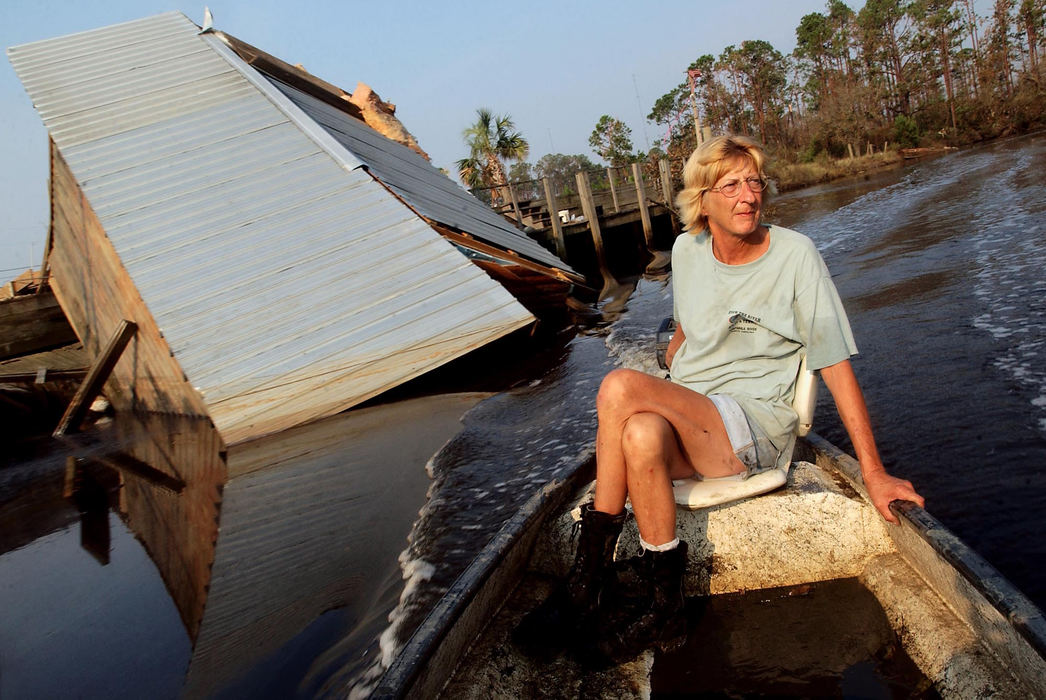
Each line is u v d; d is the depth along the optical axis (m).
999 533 2.52
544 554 2.42
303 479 5.14
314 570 3.36
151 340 10.26
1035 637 1.38
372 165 9.98
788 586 2.26
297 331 7.55
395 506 4.04
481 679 1.83
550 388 6.29
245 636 2.79
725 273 2.33
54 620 3.48
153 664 2.71
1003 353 4.27
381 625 2.58
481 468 4.36
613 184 21.47
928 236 9.42
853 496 2.32
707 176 2.21
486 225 11.30
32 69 11.31
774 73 66.50
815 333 2.18
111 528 5.22
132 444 9.34
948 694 1.65
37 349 15.30
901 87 63.34
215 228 8.66
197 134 9.98
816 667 1.88
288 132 10.03
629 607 1.95
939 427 3.49
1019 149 26.27
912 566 2.07
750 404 2.28
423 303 7.62
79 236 11.48
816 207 20.86
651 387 2.04
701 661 1.96
